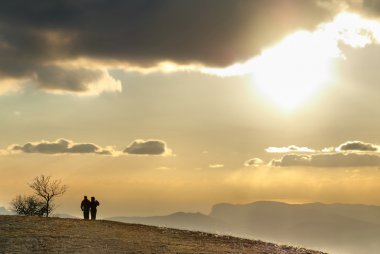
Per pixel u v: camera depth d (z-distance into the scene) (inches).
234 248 1172.5
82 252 975.6
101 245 1069.8
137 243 1128.8
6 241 1064.2
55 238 1127.6
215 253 1056.8
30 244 1038.4
